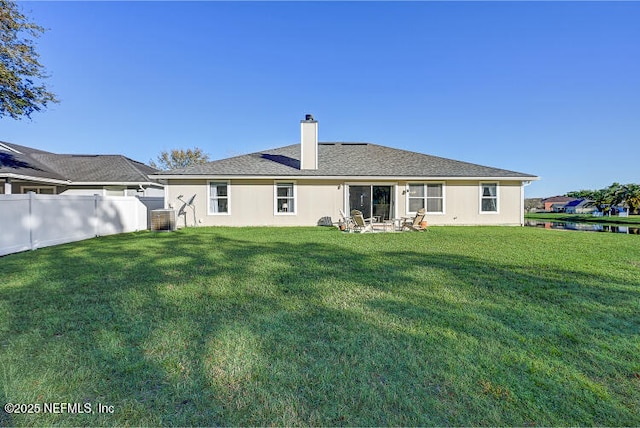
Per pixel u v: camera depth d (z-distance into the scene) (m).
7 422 1.72
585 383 2.10
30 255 7.07
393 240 9.66
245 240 9.67
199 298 3.93
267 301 3.82
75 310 3.47
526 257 6.70
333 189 14.86
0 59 10.98
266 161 16.20
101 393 2.00
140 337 2.79
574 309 3.50
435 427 1.71
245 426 1.71
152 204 14.95
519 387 2.06
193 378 2.16
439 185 15.02
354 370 2.26
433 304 3.70
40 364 2.33
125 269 5.58
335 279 4.89
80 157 19.95
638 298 3.89
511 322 3.15
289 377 2.17
